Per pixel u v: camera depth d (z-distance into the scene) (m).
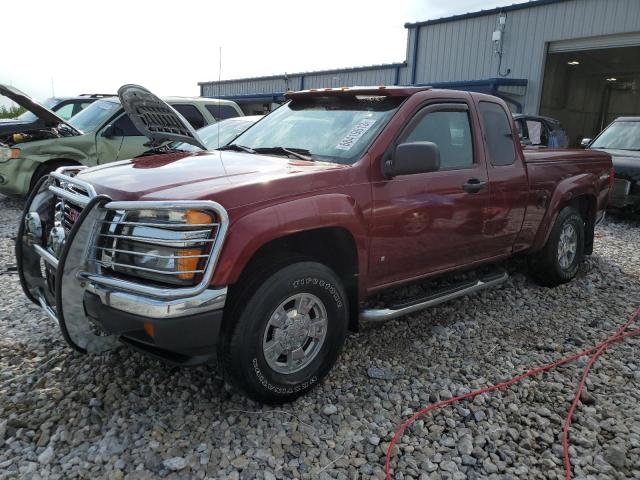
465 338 4.27
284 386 3.12
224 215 2.73
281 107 4.66
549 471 2.75
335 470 2.70
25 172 8.38
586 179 5.59
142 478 2.57
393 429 3.05
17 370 3.48
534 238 5.07
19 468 2.61
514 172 4.64
